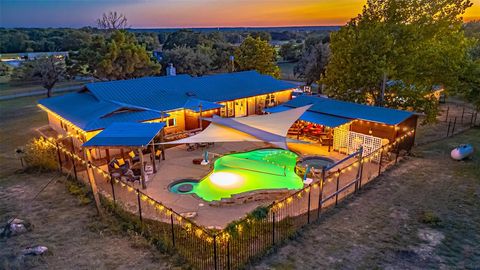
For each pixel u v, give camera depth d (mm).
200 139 21641
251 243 13219
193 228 13594
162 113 26344
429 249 13055
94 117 24875
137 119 25641
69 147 25969
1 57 107125
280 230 14414
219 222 15445
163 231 14438
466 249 13070
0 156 25656
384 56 30406
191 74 70875
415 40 32250
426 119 31391
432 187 19172
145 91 31453
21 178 20922
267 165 23422
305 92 50594
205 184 20156
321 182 15820
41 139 24141
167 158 24531
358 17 35750
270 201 17734
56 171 22094
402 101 31844
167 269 11781
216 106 30344
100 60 52562
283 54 108125
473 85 33625
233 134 22203
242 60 59000
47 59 52781
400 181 20078
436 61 31047
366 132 26109
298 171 21844
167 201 17656
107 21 100188
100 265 12070
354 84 32750
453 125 35125
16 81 67188
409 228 14703
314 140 28938
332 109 27938
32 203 17375
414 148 27281
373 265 12062
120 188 19266
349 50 32188
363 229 14664
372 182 19969
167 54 71000
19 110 43656
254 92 36531
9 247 13305
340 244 13469
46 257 12508
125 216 15719
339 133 25562
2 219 15711
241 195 17391
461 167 22484
